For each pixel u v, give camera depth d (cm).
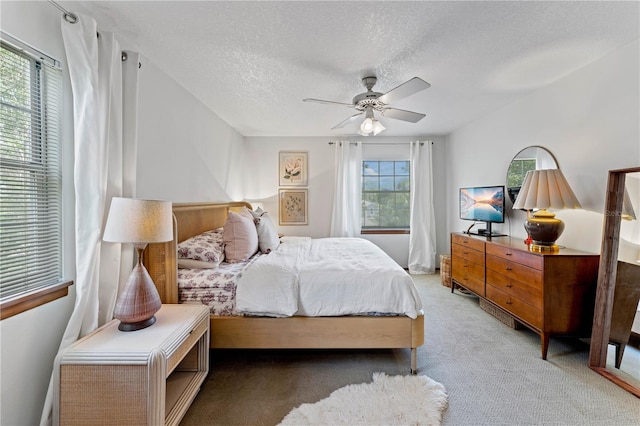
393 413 153
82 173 146
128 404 122
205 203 298
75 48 144
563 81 246
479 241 300
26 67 132
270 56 205
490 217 321
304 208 474
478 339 239
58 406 122
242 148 457
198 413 156
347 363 205
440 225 478
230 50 197
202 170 306
